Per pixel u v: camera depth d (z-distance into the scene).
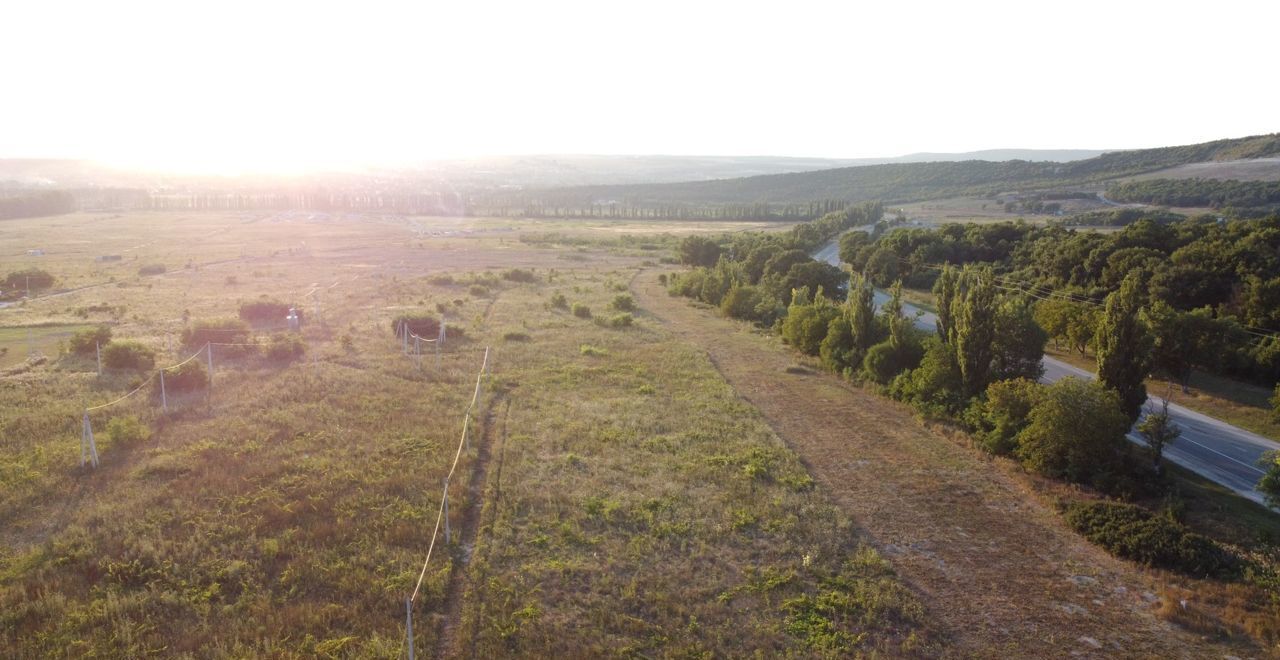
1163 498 27.61
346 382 40.00
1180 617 19.83
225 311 62.38
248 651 17.00
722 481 28.12
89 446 28.86
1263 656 18.38
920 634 18.92
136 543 21.61
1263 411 41.97
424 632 17.86
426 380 41.28
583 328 58.84
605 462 29.58
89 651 16.88
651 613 19.28
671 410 37.16
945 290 42.69
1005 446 31.42
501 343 51.91
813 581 21.27
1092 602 20.75
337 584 19.95
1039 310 59.59
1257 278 53.62
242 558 21.16
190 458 28.45
